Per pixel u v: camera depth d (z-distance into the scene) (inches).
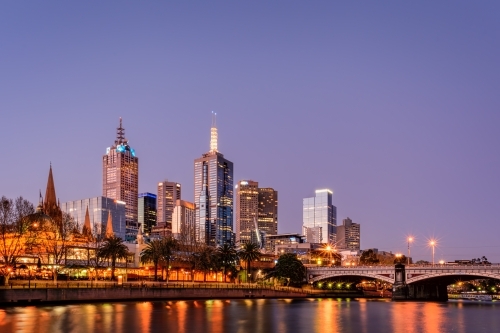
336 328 4065.0
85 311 4985.2
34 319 4212.6
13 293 5516.7
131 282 7253.9
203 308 5812.0
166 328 3848.4
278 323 4343.0
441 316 5236.2
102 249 7746.1
